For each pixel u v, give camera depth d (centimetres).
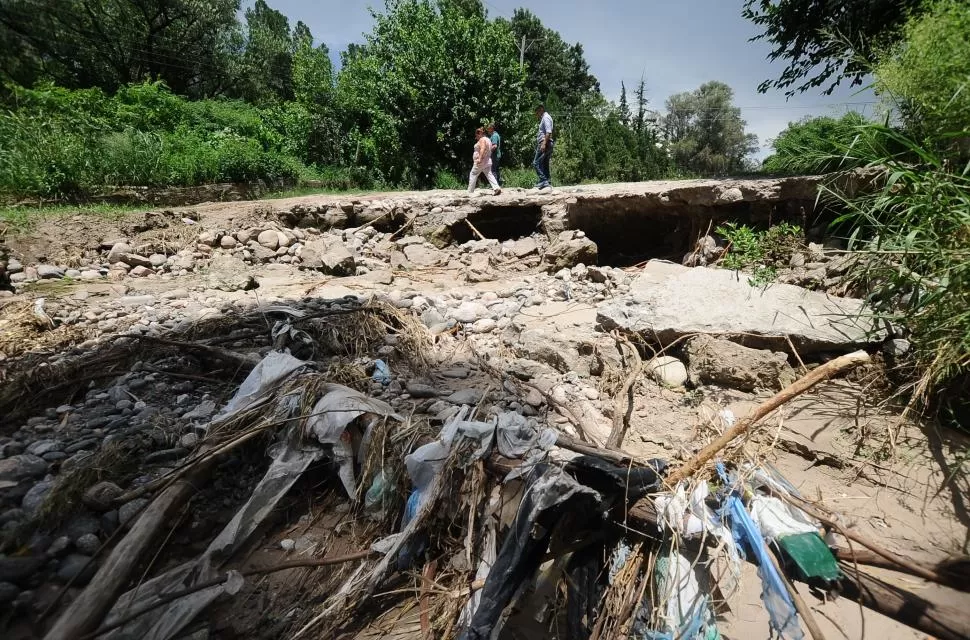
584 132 2662
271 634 214
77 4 1811
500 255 807
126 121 1331
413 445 269
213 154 1267
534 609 223
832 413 355
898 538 260
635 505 210
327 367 365
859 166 550
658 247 869
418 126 1734
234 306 527
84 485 252
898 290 361
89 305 522
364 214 907
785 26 771
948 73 358
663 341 439
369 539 257
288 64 2822
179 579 216
